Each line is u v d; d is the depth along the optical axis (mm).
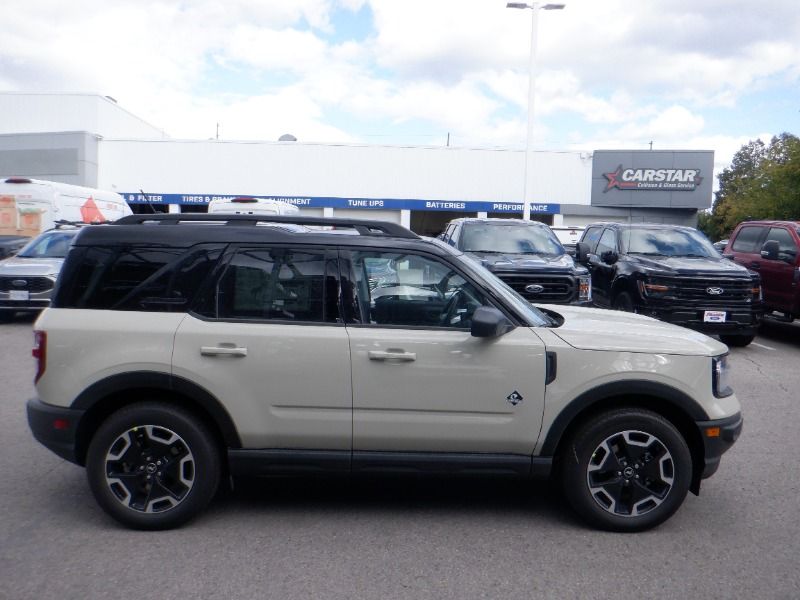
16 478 5398
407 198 39094
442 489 5285
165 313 4457
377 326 4477
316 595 3678
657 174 39250
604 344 4461
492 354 4398
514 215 41312
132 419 4371
